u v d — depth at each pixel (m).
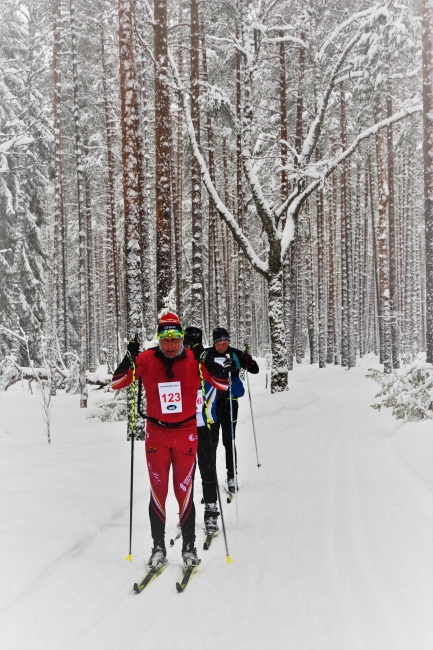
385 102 25.14
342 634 3.23
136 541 4.95
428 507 5.67
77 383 19.02
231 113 17.59
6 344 20.30
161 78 9.55
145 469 7.08
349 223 30.09
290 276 26.20
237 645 3.14
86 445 8.83
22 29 21.25
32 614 3.39
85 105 21.55
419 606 3.53
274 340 16.41
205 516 5.17
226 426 6.70
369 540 4.84
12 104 19.75
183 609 3.65
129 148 9.40
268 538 5.04
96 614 3.55
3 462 7.37
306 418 13.16
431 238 12.02
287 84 24.39
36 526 4.64
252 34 16.70
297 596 3.78
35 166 20.56
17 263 18.39
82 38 20.73
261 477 7.48
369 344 47.31
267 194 23.27
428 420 10.84
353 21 15.97
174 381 4.31
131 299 9.37
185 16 20.97
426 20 12.08
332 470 7.75
